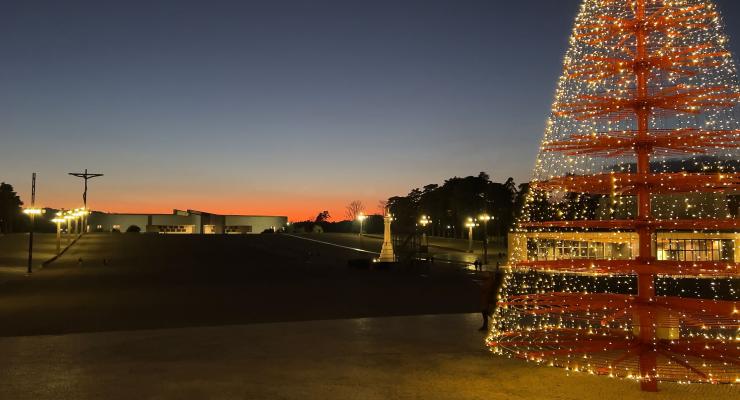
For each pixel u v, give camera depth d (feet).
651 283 29.96
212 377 30.73
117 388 28.55
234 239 284.00
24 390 28.17
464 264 152.15
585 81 31.42
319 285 97.19
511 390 28.45
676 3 29.84
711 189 31.53
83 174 193.47
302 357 35.73
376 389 28.60
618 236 95.96
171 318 57.21
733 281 97.86
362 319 51.52
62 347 38.78
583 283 102.89
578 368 31.35
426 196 349.20
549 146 31.68
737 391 28.12
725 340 32.89
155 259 170.50
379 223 432.66
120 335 43.39
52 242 231.50
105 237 271.49
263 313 61.21
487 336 40.88
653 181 28.45
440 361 34.60
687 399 26.91
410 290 87.56
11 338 42.16
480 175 304.09
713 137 28.19
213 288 91.91
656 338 31.71
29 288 90.68
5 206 345.10
